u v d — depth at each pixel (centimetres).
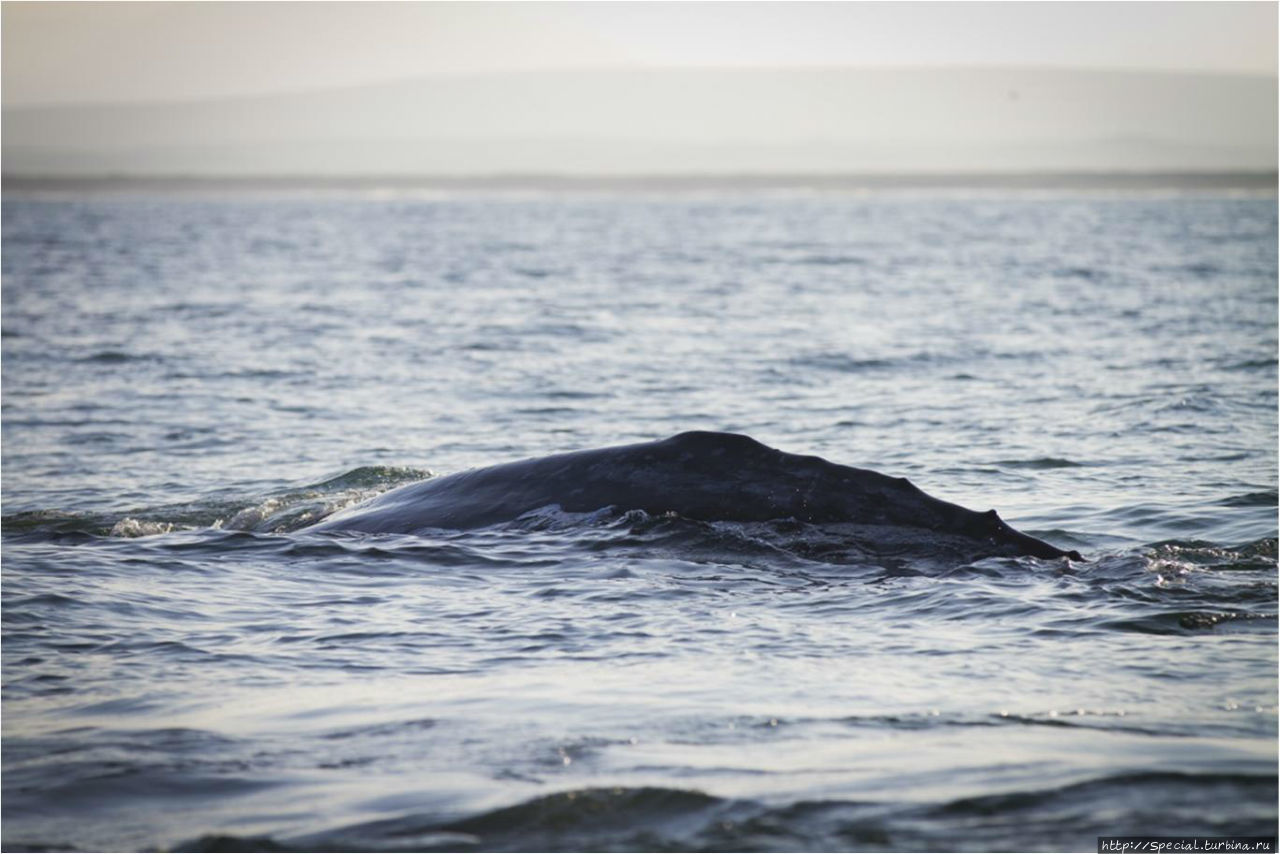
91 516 5319
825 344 11819
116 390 9500
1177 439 7138
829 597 3678
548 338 12506
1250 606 3497
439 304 16138
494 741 2558
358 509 4950
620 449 4678
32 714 2797
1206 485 5834
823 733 2566
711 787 2286
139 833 2175
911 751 2444
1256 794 2205
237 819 2219
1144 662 3023
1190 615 3400
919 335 12431
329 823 2191
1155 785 2247
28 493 6209
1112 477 6103
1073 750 2430
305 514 5194
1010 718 2641
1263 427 7481
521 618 3544
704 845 2084
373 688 2958
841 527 4191
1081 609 3478
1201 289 16912
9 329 13300
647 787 2289
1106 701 2742
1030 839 2066
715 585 3812
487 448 7344
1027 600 3572
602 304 16000
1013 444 7075
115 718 2759
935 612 3503
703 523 4272
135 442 7556
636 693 2862
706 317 14362
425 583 3938
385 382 9838
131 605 3725
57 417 8400
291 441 7569
